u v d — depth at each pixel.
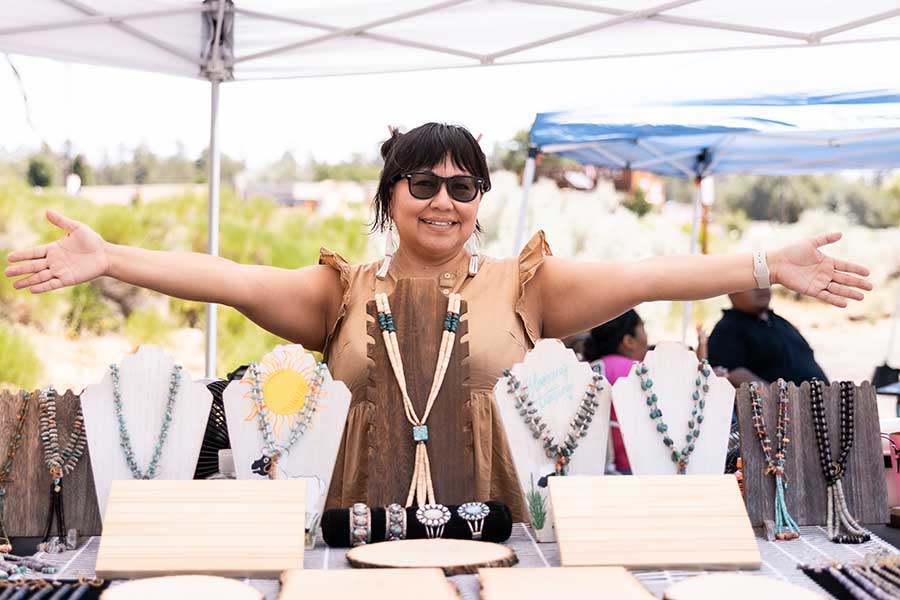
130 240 7.66
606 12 3.40
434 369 1.79
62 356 7.23
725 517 1.59
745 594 1.36
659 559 1.54
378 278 2.04
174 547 1.53
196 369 7.57
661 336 9.30
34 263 1.86
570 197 9.45
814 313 9.77
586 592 1.34
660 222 9.66
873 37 3.38
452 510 1.68
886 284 9.67
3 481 1.77
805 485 1.81
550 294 2.05
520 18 3.52
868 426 1.82
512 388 1.75
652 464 1.75
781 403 1.80
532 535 1.77
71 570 1.57
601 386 1.76
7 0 3.17
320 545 1.69
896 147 4.86
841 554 1.64
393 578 1.40
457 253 2.05
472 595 1.40
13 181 7.52
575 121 4.18
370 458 1.76
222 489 1.60
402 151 1.96
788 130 3.93
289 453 1.73
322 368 1.75
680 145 5.03
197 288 1.96
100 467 1.73
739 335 4.52
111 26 3.45
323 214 8.39
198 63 3.77
